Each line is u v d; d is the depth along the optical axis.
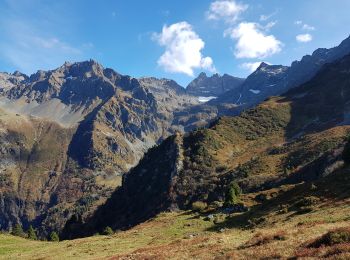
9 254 62.66
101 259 43.66
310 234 30.59
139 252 43.22
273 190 95.38
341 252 21.08
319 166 136.25
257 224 57.94
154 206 189.00
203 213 91.50
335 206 50.59
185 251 36.00
